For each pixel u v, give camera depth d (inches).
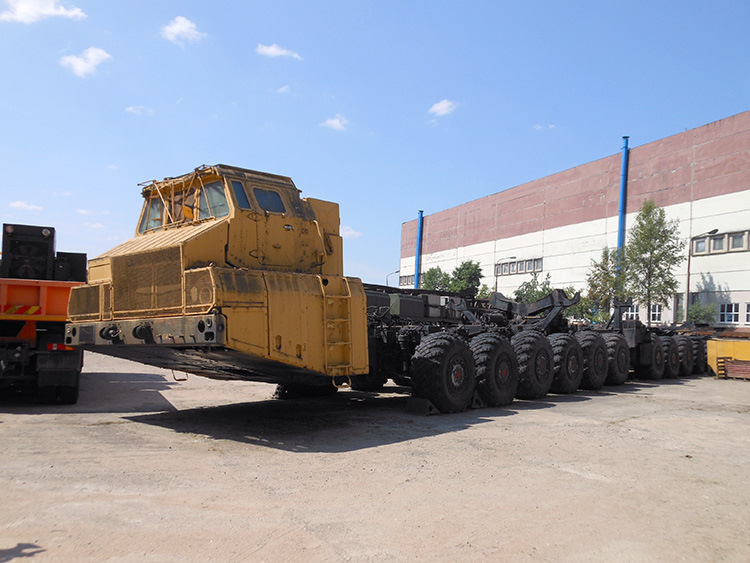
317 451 251.1
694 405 434.3
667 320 1520.7
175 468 213.6
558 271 1857.8
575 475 221.0
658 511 182.4
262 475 208.4
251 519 161.9
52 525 151.0
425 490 195.9
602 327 664.4
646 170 1590.8
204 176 301.3
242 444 261.3
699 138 1464.1
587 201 1771.7
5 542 139.1
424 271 2568.9
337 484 199.9
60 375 364.2
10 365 356.2
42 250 421.1
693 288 1456.7
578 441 283.9
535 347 446.9
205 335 243.3
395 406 392.8
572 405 418.0
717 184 1416.1
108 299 299.1
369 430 301.9
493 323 528.4
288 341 273.1
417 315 445.1
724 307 1387.8
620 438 294.5
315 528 157.0
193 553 137.4
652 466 238.8
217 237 273.4
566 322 570.9
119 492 181.8
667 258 1428.4
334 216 339.6
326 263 327.3
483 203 2223.2
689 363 760.3
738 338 841.5
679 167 1507.1
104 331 291.0
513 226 2063.2
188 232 284.8
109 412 347.9
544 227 1927.9
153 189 335.9
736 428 335.3
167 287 266.2
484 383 386.9
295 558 137.3
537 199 1966.0
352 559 138.0
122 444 252.4
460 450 258.4
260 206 297.9
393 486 199.6
